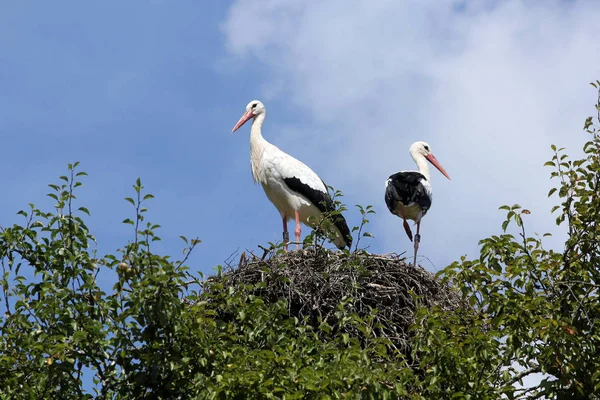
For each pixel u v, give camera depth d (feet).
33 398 44.34
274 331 46.16
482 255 47.19
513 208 47.21
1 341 46.57
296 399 40.63
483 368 44.98
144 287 43.11
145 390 44.62
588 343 45.50
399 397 44.04
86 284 46.26
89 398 44.62
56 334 44.78
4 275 47.44
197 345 44.11
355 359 42.60
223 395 41.39
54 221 47.65
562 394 44.11
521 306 45.19
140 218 44.50
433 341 44.96
